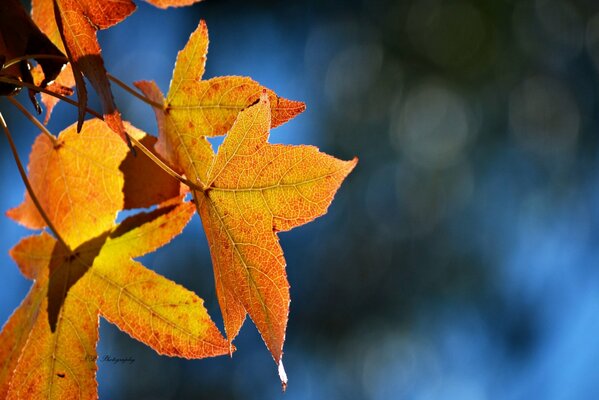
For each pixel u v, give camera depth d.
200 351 1.18
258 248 1.13
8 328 1.21
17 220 1.21
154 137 1.19
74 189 1.20
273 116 1.14
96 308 1.19
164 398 2.90
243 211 1.14
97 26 1.12
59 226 1.20
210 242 1.15
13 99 1.19
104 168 1.20
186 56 1.16
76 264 1.20
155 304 1.19
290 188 1.13
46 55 1.13
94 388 1.19
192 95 1.16
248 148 1.13
